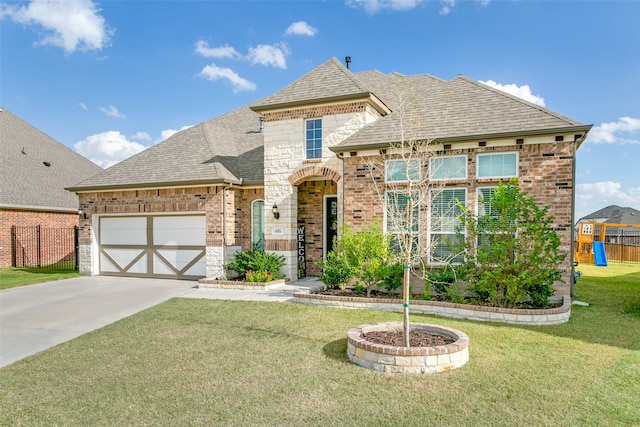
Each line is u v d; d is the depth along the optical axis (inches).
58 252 898.7
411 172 460.8
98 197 661.9
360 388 211.5
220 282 529.0
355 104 529.0
